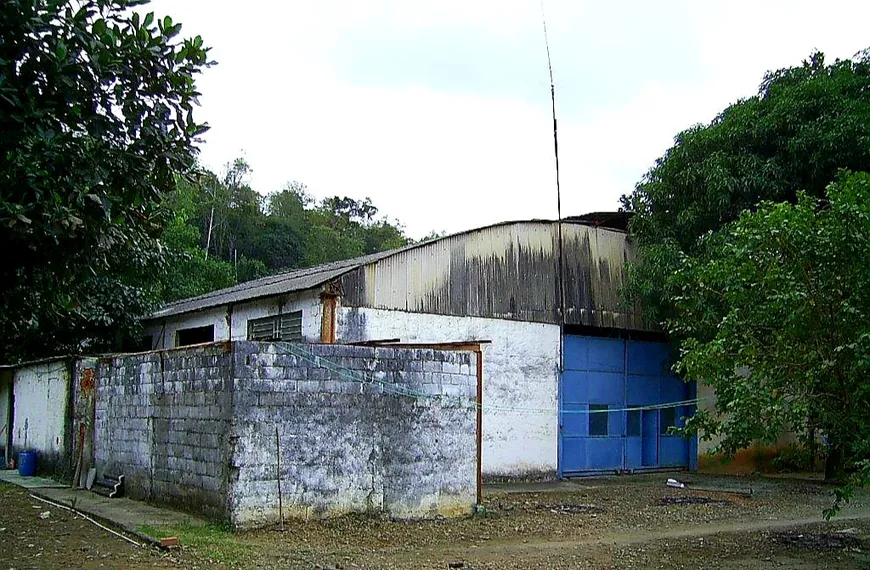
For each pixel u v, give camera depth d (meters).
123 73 7.12
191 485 11.44
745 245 8.96
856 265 8.37
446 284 17.27
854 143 16.45
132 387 13.62
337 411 11.07
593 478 19.14
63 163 6.79
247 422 10.42
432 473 11.80
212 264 30.72
